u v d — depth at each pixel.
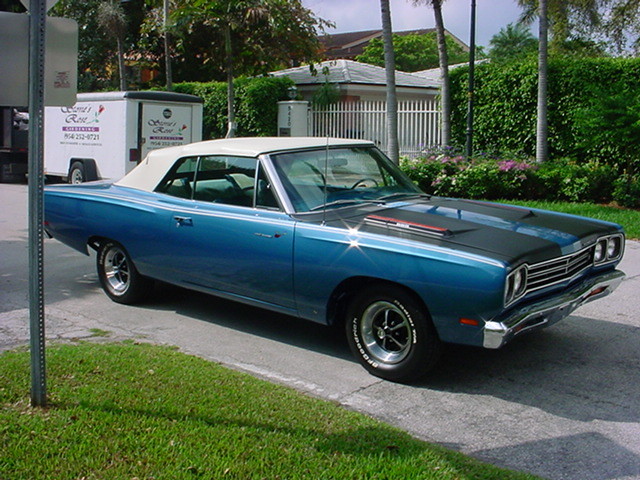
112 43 27.45
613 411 4.32
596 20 21.70
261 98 20.78
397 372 4.70
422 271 4.38
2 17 3.57
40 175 3.72
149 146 14.90
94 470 3.24
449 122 16.94
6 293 7.14
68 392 4.14
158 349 5.21
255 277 5.32
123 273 6.73
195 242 5.71
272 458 3.38
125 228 6.32
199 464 3.29
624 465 3.60
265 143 5.79
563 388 4.70
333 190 5.49
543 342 5.68
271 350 5.45
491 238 4.61
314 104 20.36
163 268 6.11
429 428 4.06
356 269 4.67
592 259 5.19
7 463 3.27
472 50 16.02
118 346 5.24
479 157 14.94
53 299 6.93
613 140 13.26
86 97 15.41
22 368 4.55
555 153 15.80
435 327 4.45
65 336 5.67
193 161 5.98
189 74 27.00
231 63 18.58
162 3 20.47
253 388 4.38
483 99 16.80
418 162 14.51
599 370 5.04
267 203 5.32
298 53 19.48
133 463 3.30
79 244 6.87
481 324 4.25
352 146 6.00
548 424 4.12
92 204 6.62
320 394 4.55
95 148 15.37
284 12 18.03
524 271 4.30
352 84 21.50
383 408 4.34
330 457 3.42
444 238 4.55
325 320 5.04
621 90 13.46
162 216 5.98
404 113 18.20
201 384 4.39
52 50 3.75
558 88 15.41
